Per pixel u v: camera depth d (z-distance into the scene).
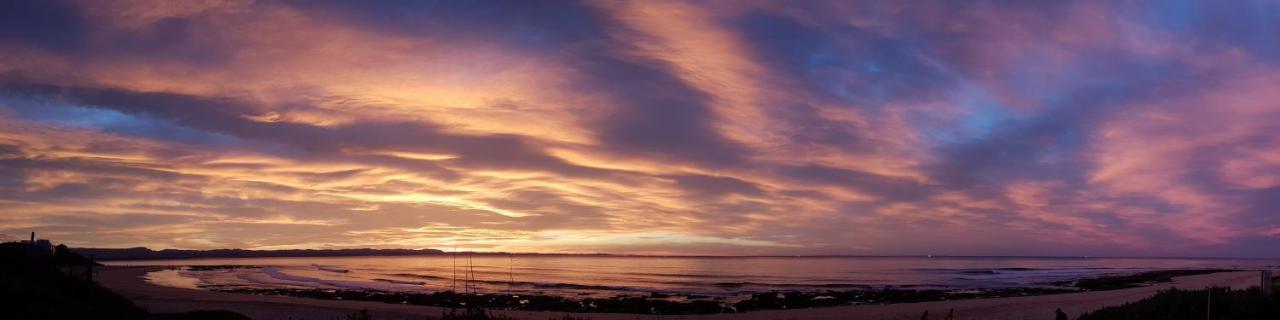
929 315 32.41
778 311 36.66
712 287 66.00
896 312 34.31
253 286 64.62
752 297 49.53
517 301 44.19
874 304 42.25
